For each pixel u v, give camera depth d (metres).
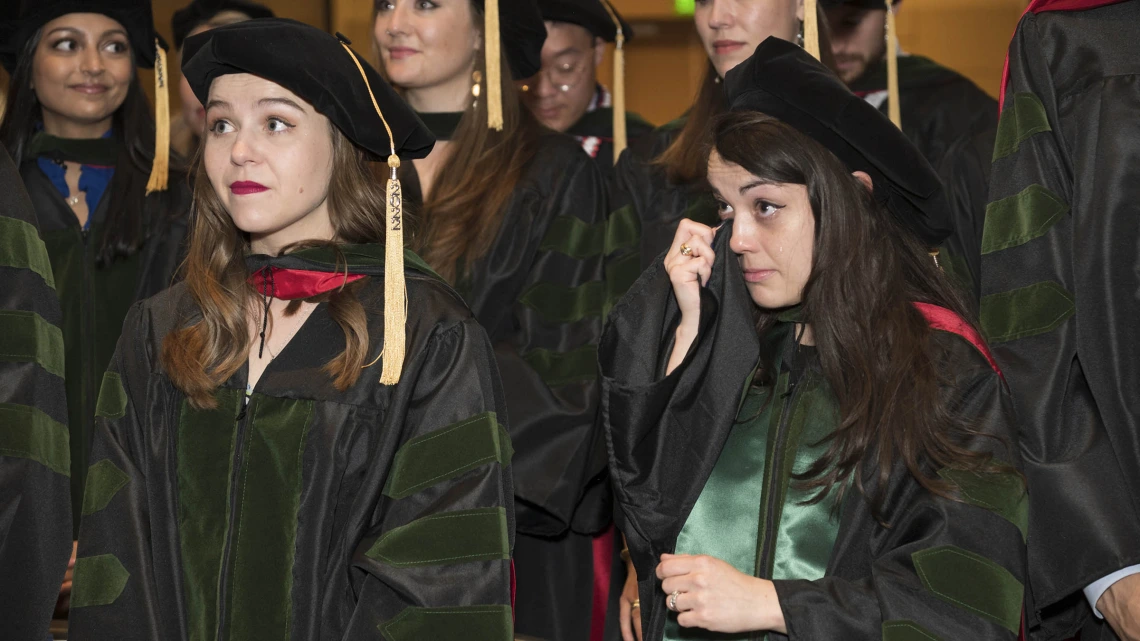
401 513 2.97
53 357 3.61
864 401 3.01
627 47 9.32
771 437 3.17
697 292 3.25
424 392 3.06
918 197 3.21
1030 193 3.58
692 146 4.56
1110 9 3.66
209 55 3.10
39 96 4.93
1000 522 2.84
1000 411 3.00
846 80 5.56
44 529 3.46
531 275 4.59
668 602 2.91
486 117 4.80
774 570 3.02
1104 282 3.38
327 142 3.18
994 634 2.74
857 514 2.99
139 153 5.03
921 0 8.84
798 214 3.11
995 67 8.79
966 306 3.41
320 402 3.02
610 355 3.32
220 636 2.92
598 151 6.45
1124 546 3.14
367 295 3.16
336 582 2.95
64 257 4.85
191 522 3.01
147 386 3.16
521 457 4.19
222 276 3.25
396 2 4.81
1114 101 3.50
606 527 4.39
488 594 2.88
